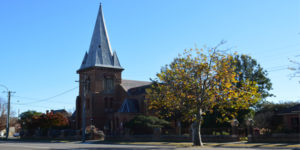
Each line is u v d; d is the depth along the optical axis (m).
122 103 70.56
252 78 53.22
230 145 30.62
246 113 44.22
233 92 26.89
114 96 71.69
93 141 48.66
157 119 52.09
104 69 70.75
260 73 54.12
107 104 70.38
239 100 27.41
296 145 27.62
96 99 68.62
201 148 25.88
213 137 38.44
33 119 60.91
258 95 27.69
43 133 65.06
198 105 28.55
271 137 33.25
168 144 35.66
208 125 43.09
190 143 36.19
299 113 40.03
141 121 51.22
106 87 70.75
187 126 49.47
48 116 60.59
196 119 28.69
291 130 37.75
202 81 28.42
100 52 71.62
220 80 27.88
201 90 28.50
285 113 42.59
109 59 72.56
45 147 29.11
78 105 71.06
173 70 29.30
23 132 72.06
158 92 30.61
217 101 28.09
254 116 50.59
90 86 70.06
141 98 64.94
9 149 25.80
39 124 60.78
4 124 95.50
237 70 53.34
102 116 68.88
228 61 28.23
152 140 44.72
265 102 55.00
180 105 29.17
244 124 43.91
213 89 28.02
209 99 28.31
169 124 53.09
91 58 71.56
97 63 70.19
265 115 49.38
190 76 28.50
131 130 51.78
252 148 26.05
